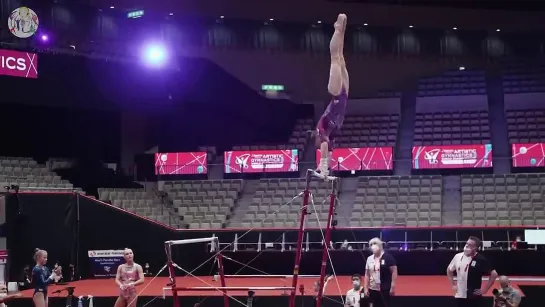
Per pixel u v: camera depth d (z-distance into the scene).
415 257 17.58
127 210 19.38
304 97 27.19
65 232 17.39
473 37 28.31
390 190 21.84
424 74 28.19
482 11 27.52
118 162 23.91
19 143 22.55
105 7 23.36
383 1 27.27
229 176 23.88
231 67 26.42
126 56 22.53
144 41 23.89
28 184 19.45
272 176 23.80
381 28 27.91
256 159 23.77
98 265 17.83
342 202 21.53
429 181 22.16
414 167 23.23
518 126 24.89
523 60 28.20
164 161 23.56
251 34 26.73
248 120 25.91
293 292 7.44
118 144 24.02
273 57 26.94
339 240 18.75
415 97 27.77
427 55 28.16
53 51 21.05
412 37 28.02
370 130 25.62
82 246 17.72
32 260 16.91
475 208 20.44
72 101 20.73
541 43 28.31
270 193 22.17
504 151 24.38
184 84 23.47
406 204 20.88
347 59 27.94
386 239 18.53
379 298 10.12
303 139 25.56
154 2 24.42
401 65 28.09
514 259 16.86
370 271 10.23
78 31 22.66
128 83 21.92
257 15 26.17
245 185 23.16
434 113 26.30
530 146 22.81
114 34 23.44
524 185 21.39
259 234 18.70
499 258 16.92
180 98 23.25
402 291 13.80
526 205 20.20
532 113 25.55
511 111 25.86
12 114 22.16
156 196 21.69
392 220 20.03
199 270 18.53
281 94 26.98
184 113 24.14
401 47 27.94
